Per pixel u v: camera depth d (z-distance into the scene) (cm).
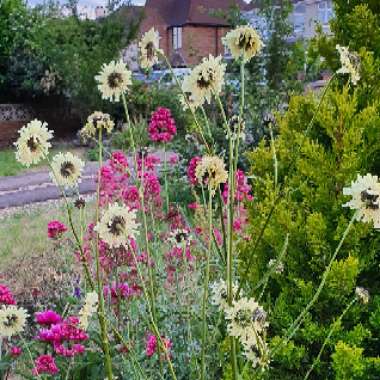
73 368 299
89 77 1688
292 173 288
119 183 471
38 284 496
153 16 3444
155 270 342
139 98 1216
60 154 182
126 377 291
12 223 825
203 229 316
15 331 208
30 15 1908
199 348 282
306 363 258
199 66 166
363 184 146
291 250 266
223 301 170
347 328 256
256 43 168
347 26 315
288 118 307
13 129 1889
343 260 256
